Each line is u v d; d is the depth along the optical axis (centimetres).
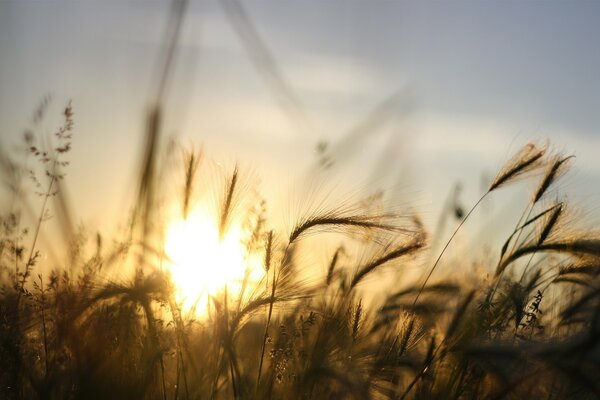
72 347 110
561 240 124
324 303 123
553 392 117
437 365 119
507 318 124
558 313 123
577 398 116
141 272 113
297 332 120
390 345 121
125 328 112
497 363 115
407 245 121
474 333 118
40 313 116
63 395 111
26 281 115
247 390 116
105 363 109
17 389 113
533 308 121
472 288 122
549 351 115
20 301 116
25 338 115
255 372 121
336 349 118
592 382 113
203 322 119
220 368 117
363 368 116
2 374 113
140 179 107
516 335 121
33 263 115
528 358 115
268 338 121
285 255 120
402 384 120
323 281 123
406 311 122
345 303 122
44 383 110
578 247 122
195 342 120
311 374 114
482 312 119
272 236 120
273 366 117
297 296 121
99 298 111
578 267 124
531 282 126
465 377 121
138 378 111
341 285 123
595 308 117
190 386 118
